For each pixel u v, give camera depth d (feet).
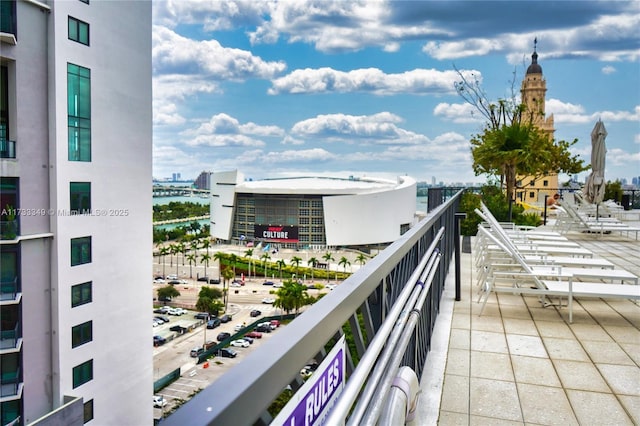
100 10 57.47
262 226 341.00
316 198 327.67
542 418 9.02
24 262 49.19
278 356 2.15
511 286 18.98
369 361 3.55
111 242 59.98
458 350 12.45
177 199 405.59
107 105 58.95
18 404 49.08
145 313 66.39
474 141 66.80
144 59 65.16
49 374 52.47
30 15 49.34
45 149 51.72
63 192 52.95
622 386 10.32
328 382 3.13
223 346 186.60
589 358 11.89
